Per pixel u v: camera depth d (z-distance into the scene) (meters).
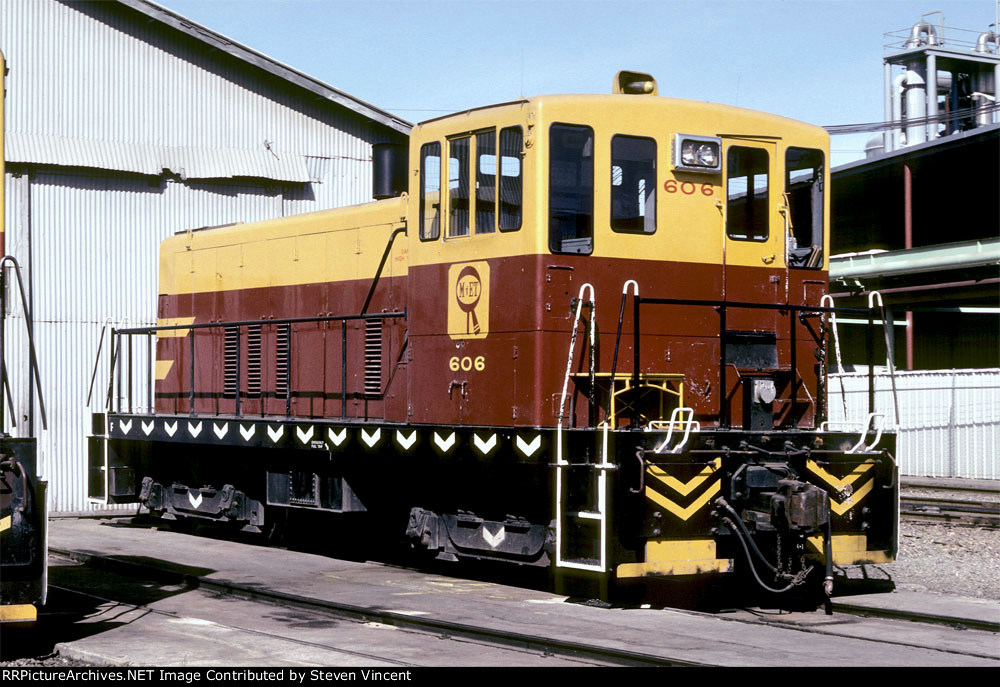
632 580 10.84
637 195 9.98
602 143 9.83
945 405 25.91
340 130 20.72
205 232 15.55
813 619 9.12
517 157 9.86
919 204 36.09
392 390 11.77
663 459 9.15
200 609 9.52
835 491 9.91
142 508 19.45
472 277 10.38
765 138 10.48
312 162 20.41
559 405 9.66
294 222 13.67
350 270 12.59
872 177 33.78
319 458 12.47
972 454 25.31
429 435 10.69
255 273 14.29
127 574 11.80
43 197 18.27
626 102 9.94
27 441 7.70
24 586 7.61
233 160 19.52
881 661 7.38
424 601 9.80
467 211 10.46
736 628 8.60
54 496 18.52
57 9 18.41
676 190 10.11
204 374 15.16
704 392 10.16
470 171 10.43
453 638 8.16
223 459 14.38
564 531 9.25
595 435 9.09
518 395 9.83
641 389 9.77
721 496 9.41
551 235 9.67
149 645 7.83
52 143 18.11
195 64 19.50
